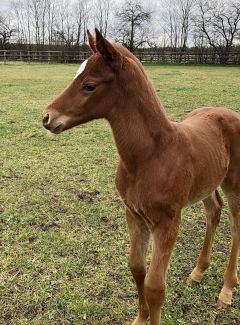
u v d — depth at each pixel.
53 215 4.24
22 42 42.62
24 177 5.29
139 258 2.56
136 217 2.46
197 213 4.40
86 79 2.11
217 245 3.77
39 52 33.09
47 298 2.99
